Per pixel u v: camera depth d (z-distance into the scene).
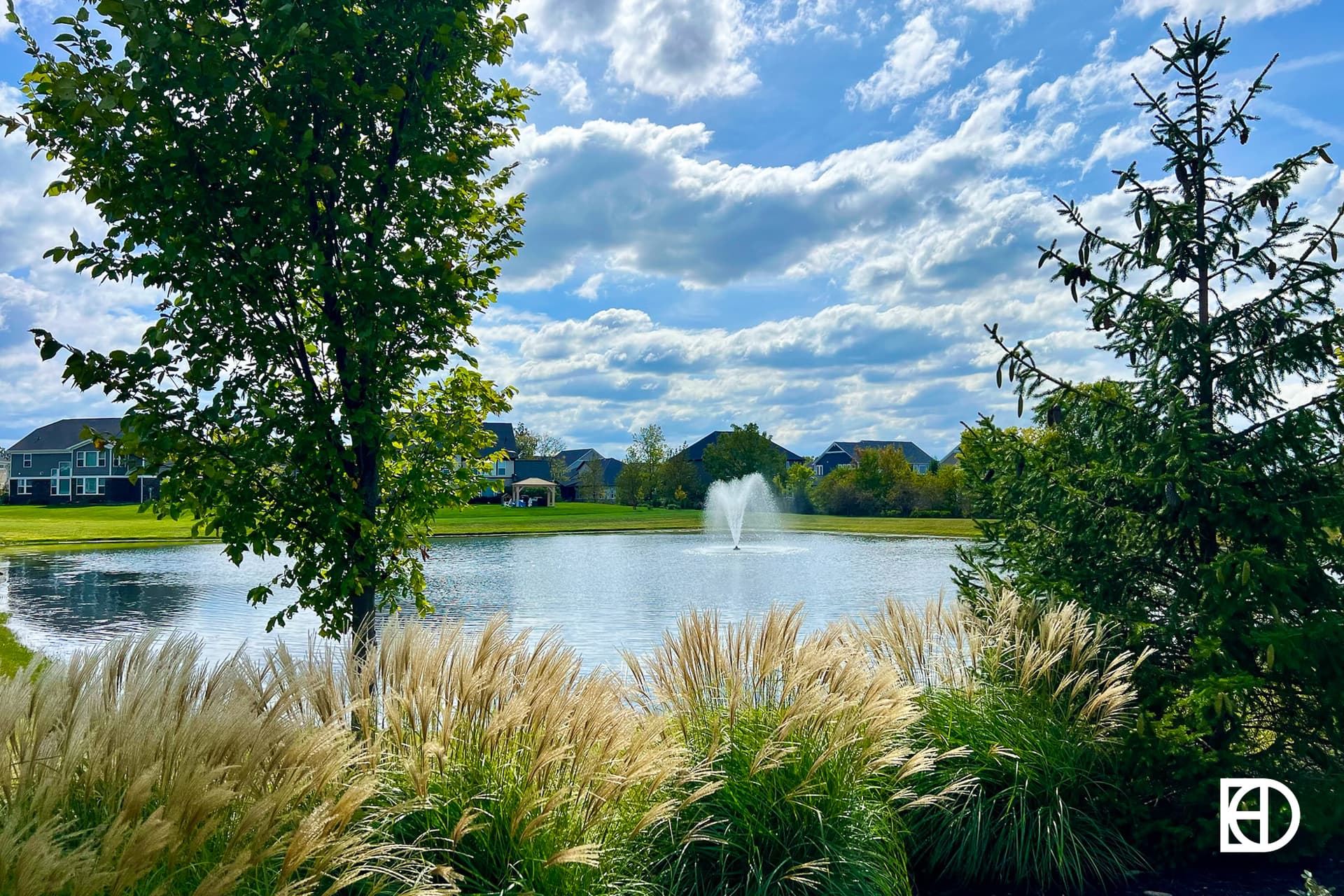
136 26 4.43
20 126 4.71
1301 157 5.70
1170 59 6.17
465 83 5.74
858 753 4.36
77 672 3.29
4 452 99.25
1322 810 4.81
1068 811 4.86
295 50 4.66
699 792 3.79
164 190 4.50
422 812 3.47
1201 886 4.59
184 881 2.64
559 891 3.39
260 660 4.01
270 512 5.07
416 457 5.70
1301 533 5.25
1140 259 6.30
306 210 4.83
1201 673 5.12
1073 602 5.70
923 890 4.66
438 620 4.97
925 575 26.55
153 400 4.68
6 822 2.49
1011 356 6.37
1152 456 5.76
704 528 54.47
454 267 5.89
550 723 3.63
